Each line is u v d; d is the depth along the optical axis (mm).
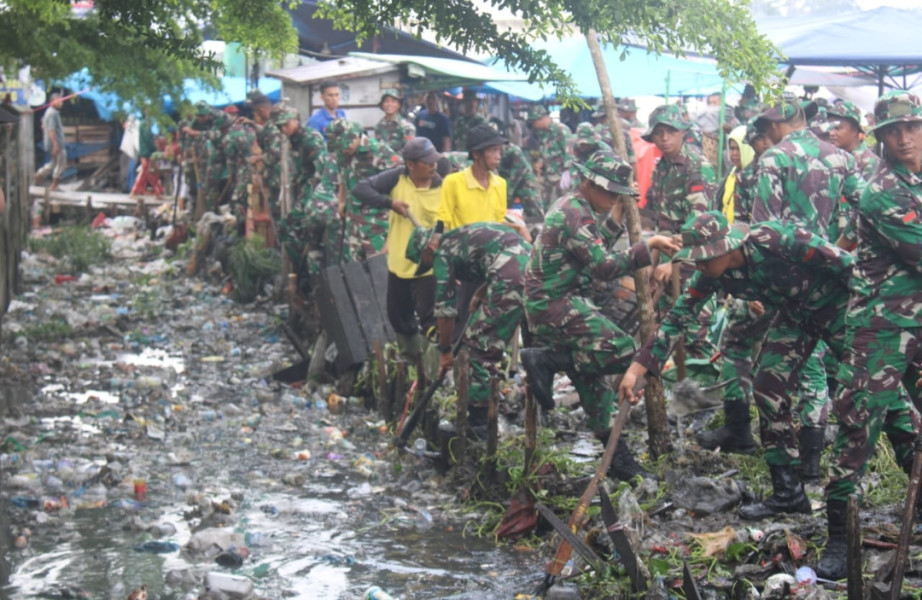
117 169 23859
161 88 11109
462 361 6961
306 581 5566
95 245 16766
